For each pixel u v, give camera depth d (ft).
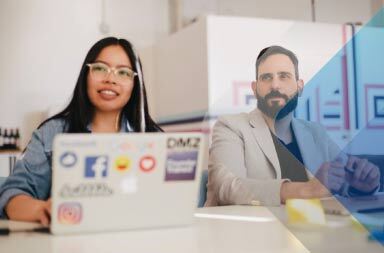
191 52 9.65
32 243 2.55
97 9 11.47
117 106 5.35
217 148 4.52
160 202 2.89
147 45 11.94
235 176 4.20
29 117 10.66
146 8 12.04
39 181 4.48
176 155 2.86
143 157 2.77
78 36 11.23
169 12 12.28
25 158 4.59
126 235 2.75
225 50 8.76
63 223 2.73
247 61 8.24
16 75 10.62
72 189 2.68
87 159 2.65
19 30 10.69
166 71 11.10
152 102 11.75
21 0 10.73
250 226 3.09
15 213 3.54
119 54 5.37
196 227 3.03
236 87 8.39
